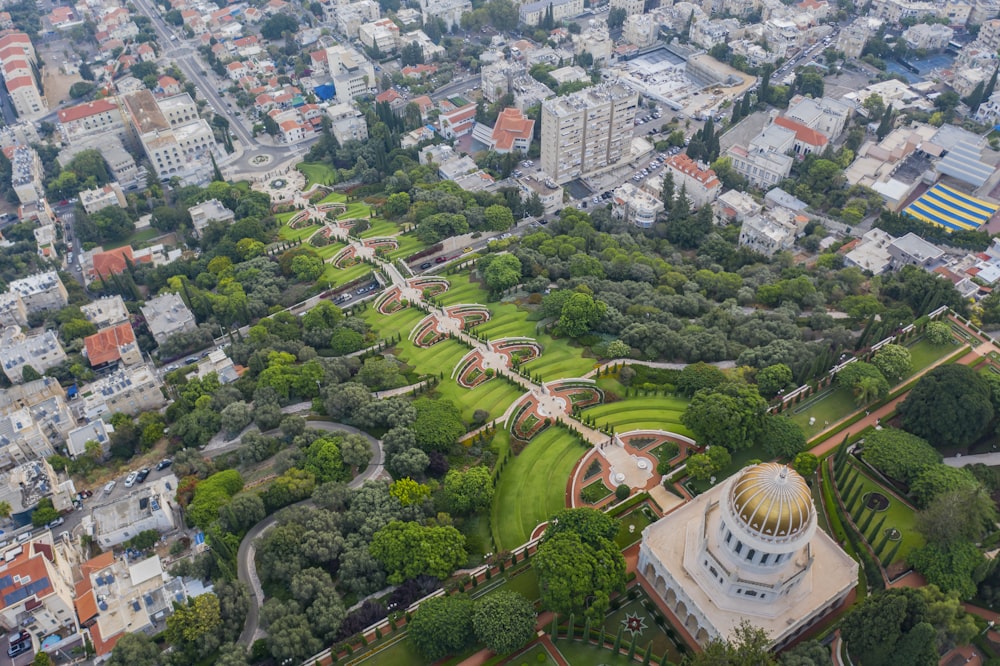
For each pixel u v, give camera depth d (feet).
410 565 590.55
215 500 652.89
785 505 491.72
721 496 533.96
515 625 532.73
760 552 499.92
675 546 572.10
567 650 550.36
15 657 568.41
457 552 604.49
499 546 636.89
